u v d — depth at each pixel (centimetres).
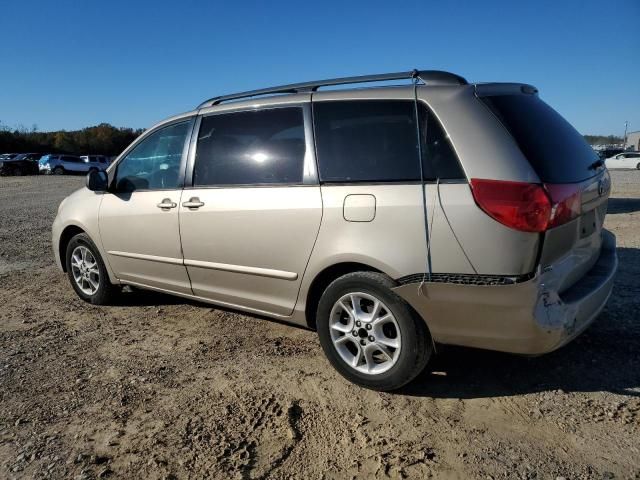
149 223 430
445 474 241
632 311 418
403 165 300
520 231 263
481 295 275
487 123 283
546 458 249
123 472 250
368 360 317
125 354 388
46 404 315
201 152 401
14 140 6275
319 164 332
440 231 281
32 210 1405
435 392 315
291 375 344
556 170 284
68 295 547
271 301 363
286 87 367
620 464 243
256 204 356
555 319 271
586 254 318
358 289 312
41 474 249
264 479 243
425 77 314
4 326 454
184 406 309
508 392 312
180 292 429
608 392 305
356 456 257
